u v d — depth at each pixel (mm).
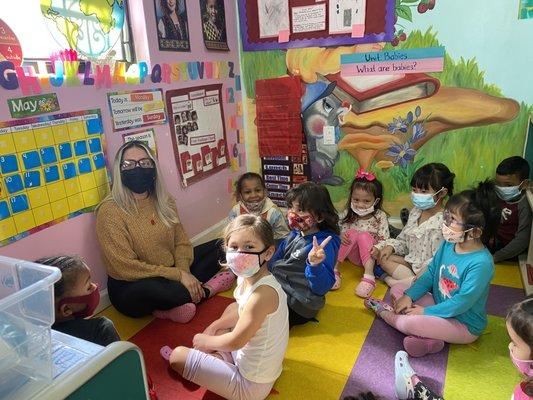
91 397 633
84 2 1635
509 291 1802
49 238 1546
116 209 1681
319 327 1609
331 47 2275
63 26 1571
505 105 2021
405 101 2201
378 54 2178
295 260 1604
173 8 1995
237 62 2535
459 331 1419
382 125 2287
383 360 1411
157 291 1615
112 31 1772
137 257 1762
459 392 1253
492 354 1415
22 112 1393
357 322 1632
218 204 2488
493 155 2107
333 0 2186
